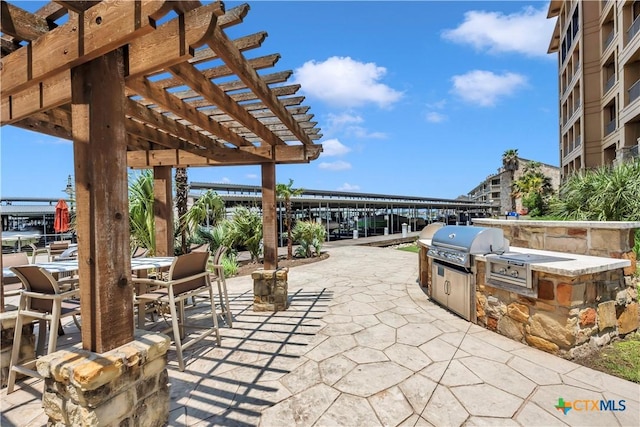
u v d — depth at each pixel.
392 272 6.84
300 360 2.68
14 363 2.30
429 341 3.03
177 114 2.90
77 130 1.57
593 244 3.29
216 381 2.37
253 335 3.29
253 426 1.84
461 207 33.81
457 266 3.88
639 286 3.77
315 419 1.89
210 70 2.42
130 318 1.70
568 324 2.57
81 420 1.43
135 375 1.65
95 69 1.56
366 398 2.10
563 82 19.52
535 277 2.79
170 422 1.88
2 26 1.57
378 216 24.06
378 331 3.31
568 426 1.78
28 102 2.23
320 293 5.04
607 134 13.64
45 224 14.52
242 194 14.81
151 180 6.13
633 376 2.28
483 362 2.57
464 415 1.90
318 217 18.75
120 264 1.65
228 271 7.23
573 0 16.47
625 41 11.31
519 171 31.08
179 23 1.54
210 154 4.33
